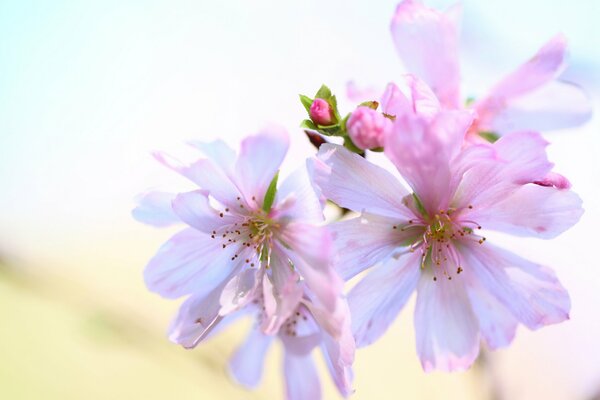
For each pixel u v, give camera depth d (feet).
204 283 0.83
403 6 0.86
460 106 0.88
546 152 0.79
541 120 0.89
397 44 0.87
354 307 0.82
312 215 0.80
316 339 0.85
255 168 0.81
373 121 0.78
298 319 0.85
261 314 0.85
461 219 0.82
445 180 0.80
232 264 0.83
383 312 0.83
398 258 0.83
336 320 0.78
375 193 0.81
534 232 0.81
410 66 0.87
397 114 0.79
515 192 0.81
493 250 0.83
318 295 0.78
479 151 0.79
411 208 0.82
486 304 0.83
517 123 0.89
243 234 0.83
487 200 0.81
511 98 0.88
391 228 0.82
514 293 0.82
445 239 0.83
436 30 0.86
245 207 0.82
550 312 0.82
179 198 0.80
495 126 0.89
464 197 0.82
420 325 0.83
